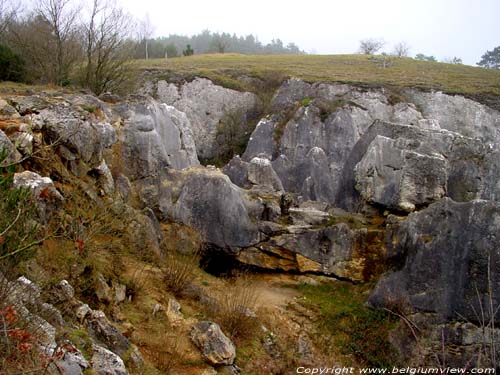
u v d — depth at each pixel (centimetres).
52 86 1720
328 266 1291
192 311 990
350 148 2852
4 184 577
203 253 1321
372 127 1644
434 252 1130
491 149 1559
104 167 1190
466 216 1123
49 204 805
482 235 1098
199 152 3288
